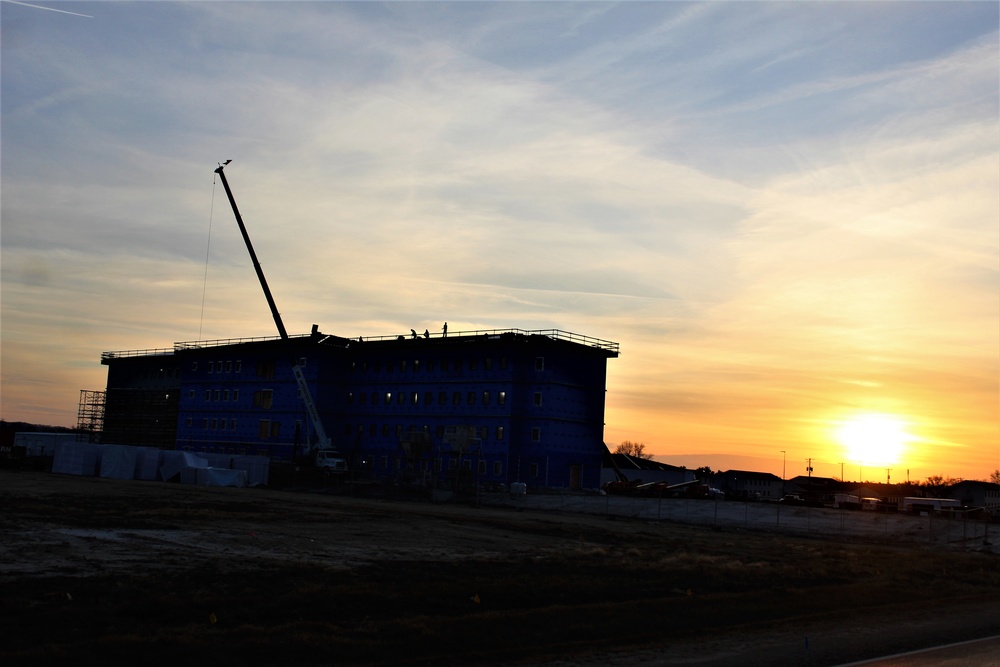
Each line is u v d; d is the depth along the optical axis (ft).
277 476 301.02
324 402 365.61
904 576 101.71
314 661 45.24
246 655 45.29
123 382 476.54
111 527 114.21
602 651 51.08
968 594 89.35
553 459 309.83
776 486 519.19
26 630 49.49
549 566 95.20
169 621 54.29
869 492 476.95
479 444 319.88
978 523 218.38
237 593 65.36
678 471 464.24
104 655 43.52
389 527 142.20
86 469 300.40
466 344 326.85
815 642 56.24
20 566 75.31
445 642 51.31
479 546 118.52
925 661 50.49
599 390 332.80
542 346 315.78
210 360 420.36
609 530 165.89
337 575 78.02
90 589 63.31
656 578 88.07
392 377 354.95
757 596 75.97
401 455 344.49
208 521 132.05
